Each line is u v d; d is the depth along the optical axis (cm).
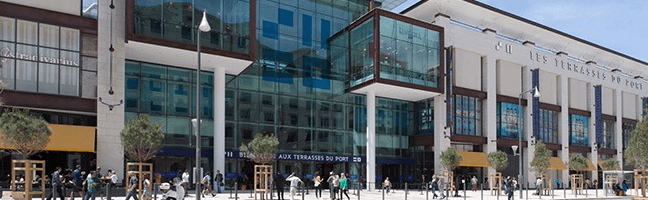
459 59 5038
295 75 4400
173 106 3794
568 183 6016
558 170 6056
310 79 4475
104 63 3150
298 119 4359
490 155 4231
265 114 4194
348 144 4625
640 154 3472
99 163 3069
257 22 4238
